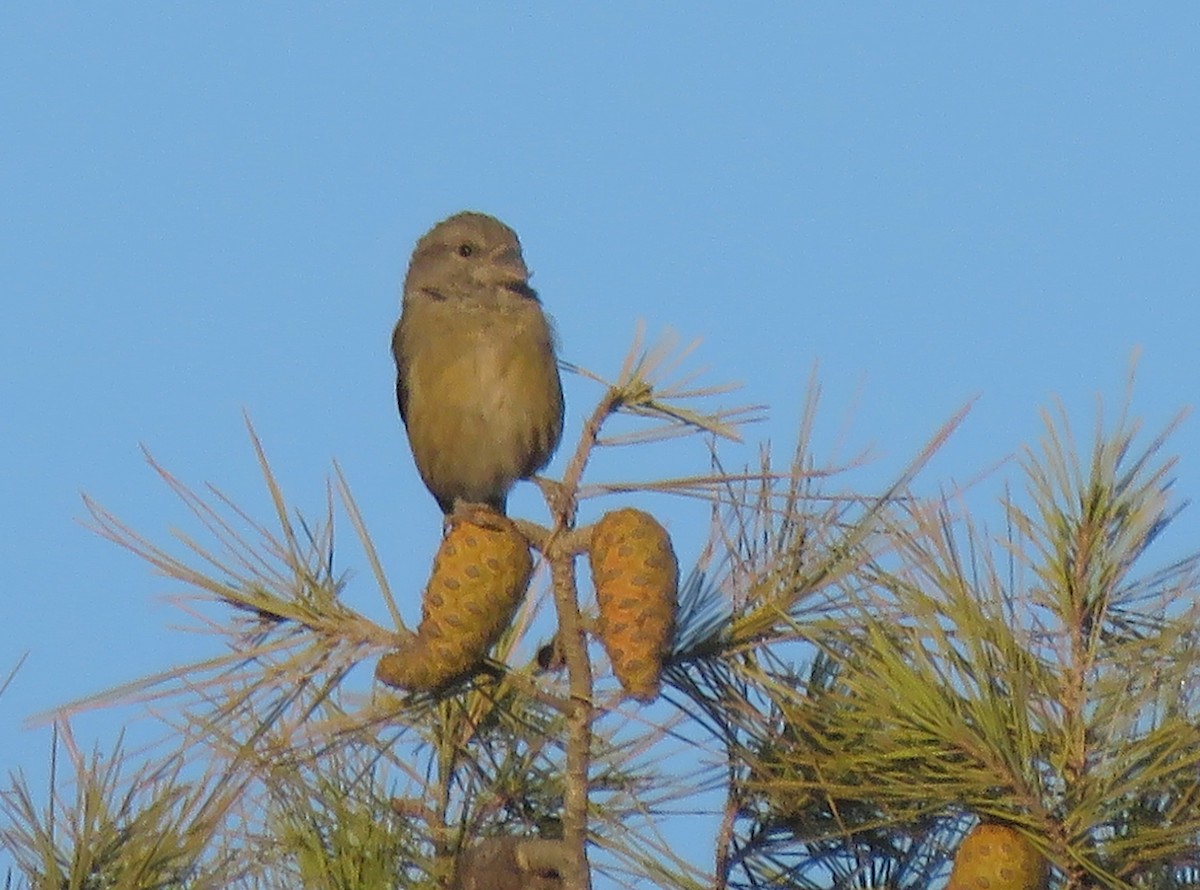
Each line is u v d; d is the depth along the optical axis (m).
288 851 9.23
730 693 9.23
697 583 9.24
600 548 9.20
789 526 9.23
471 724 9.29
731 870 9.25
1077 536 9.18
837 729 9.18
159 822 9.16
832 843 9.24
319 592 9.23
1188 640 9.16
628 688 9.18
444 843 9.27
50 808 9.16
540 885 9.20
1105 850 9.14
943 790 9.16
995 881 9.15
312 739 9.20
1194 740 9.13
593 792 9.26
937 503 9.17
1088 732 9.16
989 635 9.16
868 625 9.17
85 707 9.16
